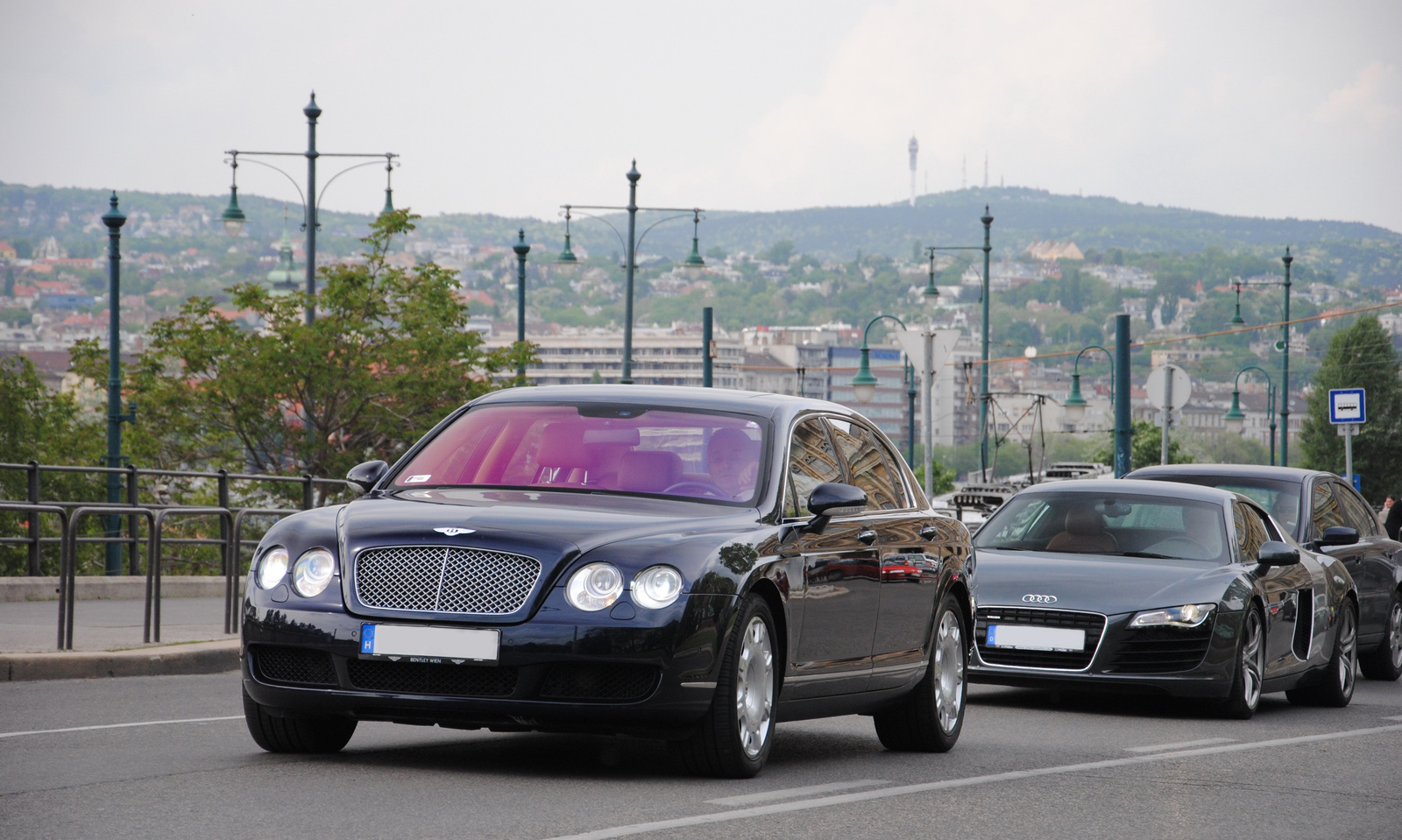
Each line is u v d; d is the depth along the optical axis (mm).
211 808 10805
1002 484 65938
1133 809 12555
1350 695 23859
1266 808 12922
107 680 20422
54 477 62375
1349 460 45062
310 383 61250
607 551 12125
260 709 12992
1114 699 21938
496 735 15367
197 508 24281
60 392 80562
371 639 12023
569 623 11867
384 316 64562
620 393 14617
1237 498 22578
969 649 16625
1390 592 27875
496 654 11828
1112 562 20844
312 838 9875
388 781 12094
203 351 61156
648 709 11938
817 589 13625
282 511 25859
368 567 12242
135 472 37125
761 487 13609
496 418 14492
